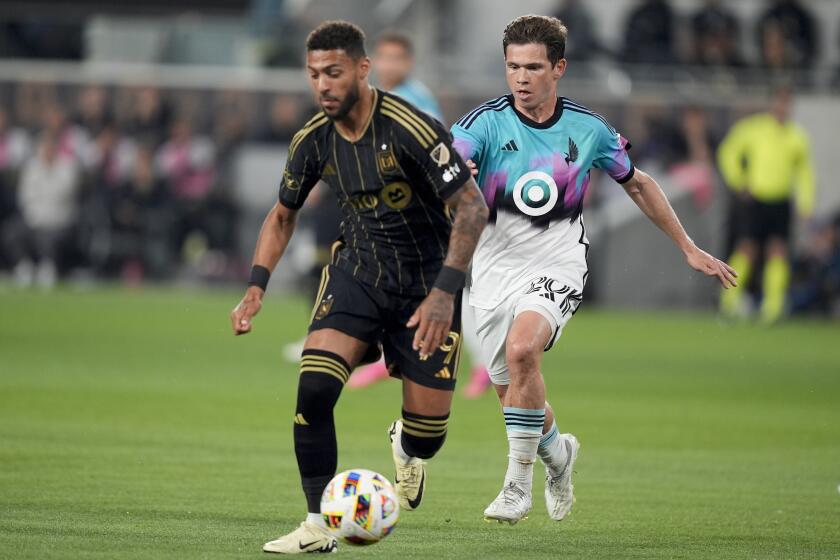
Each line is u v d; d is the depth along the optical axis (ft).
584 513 83.15
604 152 80.94
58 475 89.40
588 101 286.25
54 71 298.56
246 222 296.51
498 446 111.55
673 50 308.19
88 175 296.10
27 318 224.33
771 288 271.28
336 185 69.92
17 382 143.23
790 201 270.26
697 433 123.03
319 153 69.72
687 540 74.33
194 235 296.92
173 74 298.56
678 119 283.18
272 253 72.49
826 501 88.63
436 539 73.05
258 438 110.42
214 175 295.07
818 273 284.20
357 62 66.85
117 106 294.46
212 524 74.79
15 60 356.18
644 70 303.89
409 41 132.98
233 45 360.07
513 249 80.18
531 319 76.64
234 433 112.78
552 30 78.95
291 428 116.78
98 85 294.66
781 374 179.32
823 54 315.78
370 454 104.58
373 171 68.49
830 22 315.17
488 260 80.74
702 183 281.54
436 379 71.26
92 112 294.46
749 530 77.71
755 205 269.64
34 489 83.97
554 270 79.66
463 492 89.45
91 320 225.15
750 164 269.64
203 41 358.64
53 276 298.76
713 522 80.28
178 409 126.72
